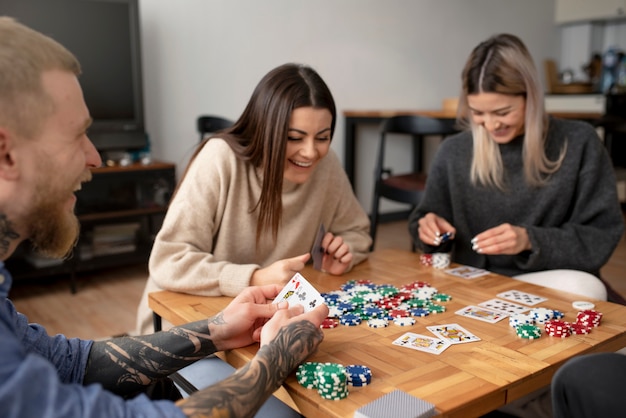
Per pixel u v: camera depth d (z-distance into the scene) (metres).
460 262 2.03
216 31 4.21
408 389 0.92
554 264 1.75
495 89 1.77
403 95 5.37
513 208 1.94
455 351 1.07
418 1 5.30
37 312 3.03
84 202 3.50
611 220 1.84
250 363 0.87
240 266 1.40
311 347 0.98
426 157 5.59
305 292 1.14
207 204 1.54
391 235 4.77
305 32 4.67
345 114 4.91
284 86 1.44
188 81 4.14
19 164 0.73
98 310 3.06
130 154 3.77
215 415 0.76
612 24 6.45
